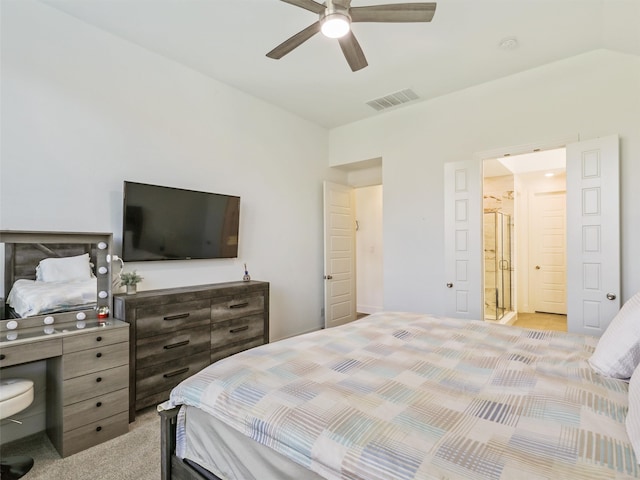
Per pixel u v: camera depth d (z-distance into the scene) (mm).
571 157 3143
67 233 2387
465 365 1564
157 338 2658
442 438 975
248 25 2721
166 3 2463
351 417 1093
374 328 2205
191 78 3406
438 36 2857
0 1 2295
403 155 4355
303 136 4734
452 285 3881
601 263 2965
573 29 2760
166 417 1528
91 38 2713
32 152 2420
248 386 1339
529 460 864
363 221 6664
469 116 3824
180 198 3199
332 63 3293
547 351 1748
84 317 2459
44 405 2365
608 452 886
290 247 4527
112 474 1896
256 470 1165
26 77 2395
